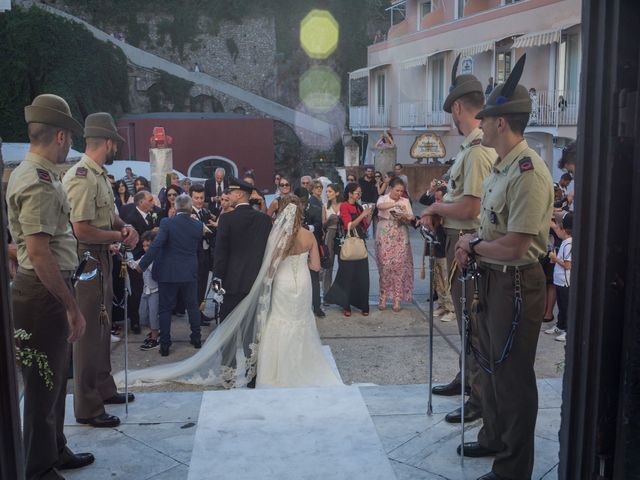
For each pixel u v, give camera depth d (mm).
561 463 2416
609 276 2176
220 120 32344
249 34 44219
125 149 32156
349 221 8695
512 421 3193
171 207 9250
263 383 5957
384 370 6668
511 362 3166
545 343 7285
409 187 23828
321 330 8133
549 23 19875
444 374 6512
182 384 6289
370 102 34531
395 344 7523
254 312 6109
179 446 3855
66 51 37500
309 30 44281
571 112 18500
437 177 24062
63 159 3326
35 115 3199
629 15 2094
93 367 4094
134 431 4070
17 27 36188
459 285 4121
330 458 3660
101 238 4039
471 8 25062
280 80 44594
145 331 8250
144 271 7320
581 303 2279
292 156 44594
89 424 4145
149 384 6301
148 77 43031
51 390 3287
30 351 3057
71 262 3445
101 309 4035
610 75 2125
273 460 3652
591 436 2260
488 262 3240
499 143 3201
